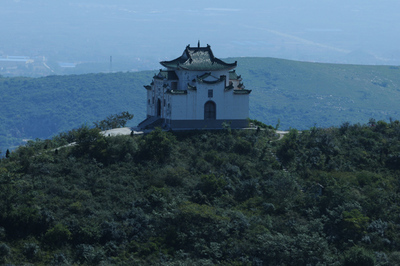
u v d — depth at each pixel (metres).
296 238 164.50
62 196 175.50
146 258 157.88
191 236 165.50
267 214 178.25
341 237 170.50
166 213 169.88
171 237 165.00
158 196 179.25
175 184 189.25
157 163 198.88
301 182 196.38
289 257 161.00
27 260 151.62
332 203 181.12
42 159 191.25
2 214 160.88
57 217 165.62
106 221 165.75
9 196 167.00
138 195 181.25
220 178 190.75
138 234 165.38
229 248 162.75
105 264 151.62
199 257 160.12
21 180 177.00
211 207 176.88
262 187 192.12
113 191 181.12
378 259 159.88
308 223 174.12
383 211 180.62
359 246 166.00
